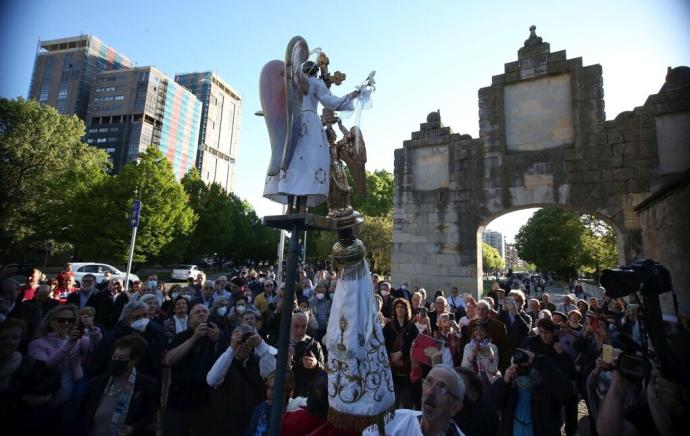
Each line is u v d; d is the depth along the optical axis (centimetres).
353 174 267
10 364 381
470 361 581
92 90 11388
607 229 4188
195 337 451
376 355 229
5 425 371
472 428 427
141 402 409
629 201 1189
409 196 1517
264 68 274
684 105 1163
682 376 250
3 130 3788
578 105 1282
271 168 256
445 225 1441
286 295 239
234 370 463
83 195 3409
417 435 250
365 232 3666
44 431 386
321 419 283
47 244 3591
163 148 11512
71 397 446
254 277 1631
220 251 5516
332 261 251
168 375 509
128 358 396
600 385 375
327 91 276
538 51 1355
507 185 1355
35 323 645
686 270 838
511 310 792
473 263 1383
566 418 597
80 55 11344
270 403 344
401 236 1507
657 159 1173
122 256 3250
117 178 3394
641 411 283
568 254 4525
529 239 5125
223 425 446
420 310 759
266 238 6469
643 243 1130
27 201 3656
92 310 557
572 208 1288
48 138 3941
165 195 3503
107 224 3272
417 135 1542
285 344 233
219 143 14700
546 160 1310
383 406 221
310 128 265
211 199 4822
